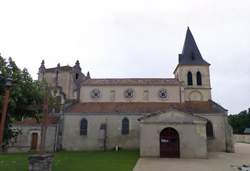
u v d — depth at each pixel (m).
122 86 42.53
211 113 35.44
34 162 13.52
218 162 24.64
